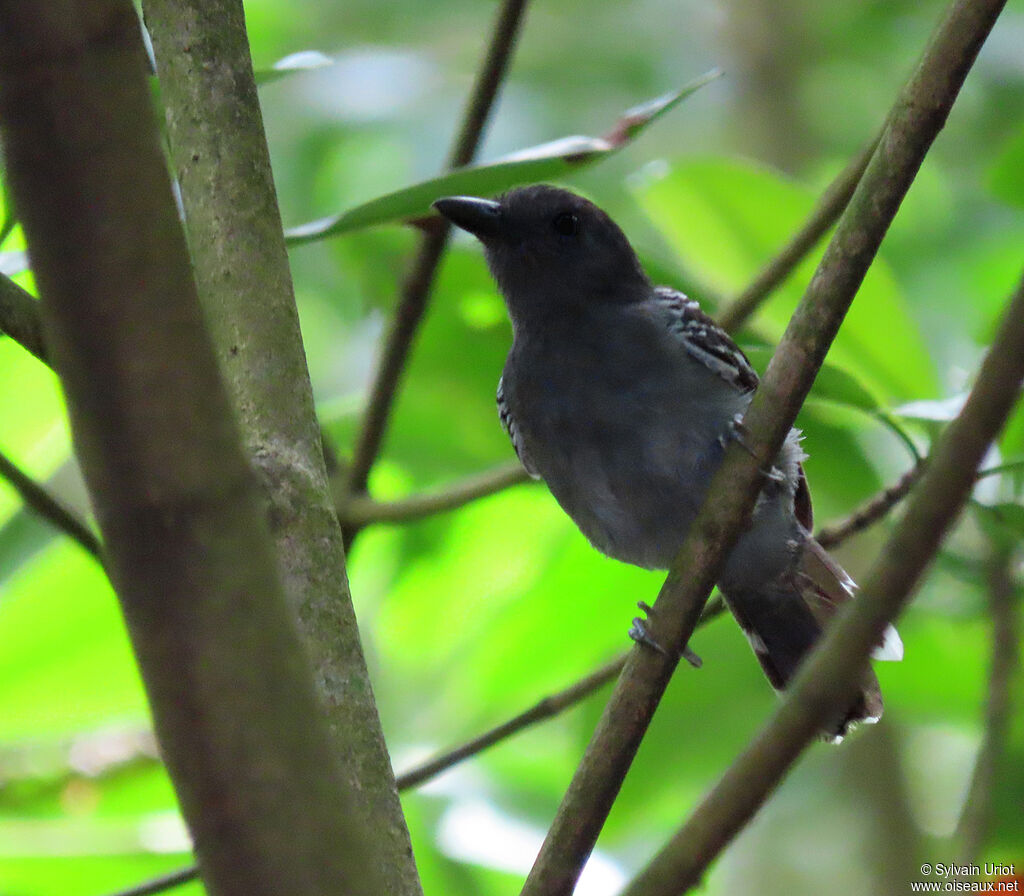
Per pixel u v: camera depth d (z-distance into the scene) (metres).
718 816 3.54
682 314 8.54
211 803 2.99
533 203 8.81
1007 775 9.02
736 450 5.60
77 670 10.33
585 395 8.41
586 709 10.90
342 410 10.94
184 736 2.98
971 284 14.38
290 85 16.84
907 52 17.78
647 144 17.28
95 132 2.84
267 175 5.64
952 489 3.46
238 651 2.98
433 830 10.84
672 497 8.40
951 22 5.13
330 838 3.04
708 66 17.88
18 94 2.79
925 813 14.00
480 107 8.38
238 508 2.99
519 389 8.73
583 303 8.64
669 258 14.43
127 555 2.94
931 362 8.88
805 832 14.52
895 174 5.29
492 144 16.84
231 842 2.99
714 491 5.64
